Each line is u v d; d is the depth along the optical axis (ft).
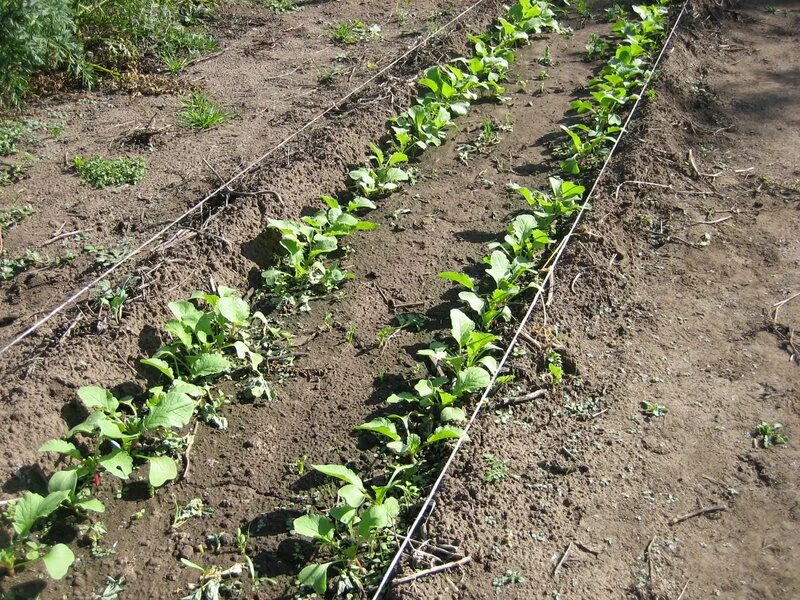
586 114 5.57
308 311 3.81
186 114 5.45
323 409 3.26
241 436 3.15
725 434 3.09
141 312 3.50
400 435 3.11
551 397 3.24
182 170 4.80
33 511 2.55
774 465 2.95
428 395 3.18
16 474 2.79
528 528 2.70
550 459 2.97
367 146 5.03
